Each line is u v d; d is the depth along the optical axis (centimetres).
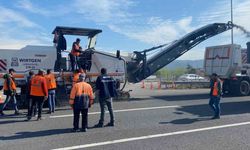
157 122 1145
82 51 1716
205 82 3306
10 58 1580
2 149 791
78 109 978
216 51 2406
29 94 1207
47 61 1650
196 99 1909
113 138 902
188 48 2212
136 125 1089
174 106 1572
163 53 2133
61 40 1683
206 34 2270
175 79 4853
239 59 2303
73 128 1005
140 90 2866
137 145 825
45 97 1198
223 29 2311
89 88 998
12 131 997
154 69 2105
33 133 969
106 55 1783
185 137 912
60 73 1636
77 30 1725
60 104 1603
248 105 1636
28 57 1614
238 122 1147
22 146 819
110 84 1078
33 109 1267
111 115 1080
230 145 818
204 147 800
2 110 1322
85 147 810
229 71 2288
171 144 831
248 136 922
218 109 1232
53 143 849
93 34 1803
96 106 1577
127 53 1995
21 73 1591
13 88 1336
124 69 1831
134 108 1498
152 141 866
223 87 2341
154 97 2050
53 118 1241
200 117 1255
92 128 1041
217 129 1023
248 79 2275
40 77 1194
